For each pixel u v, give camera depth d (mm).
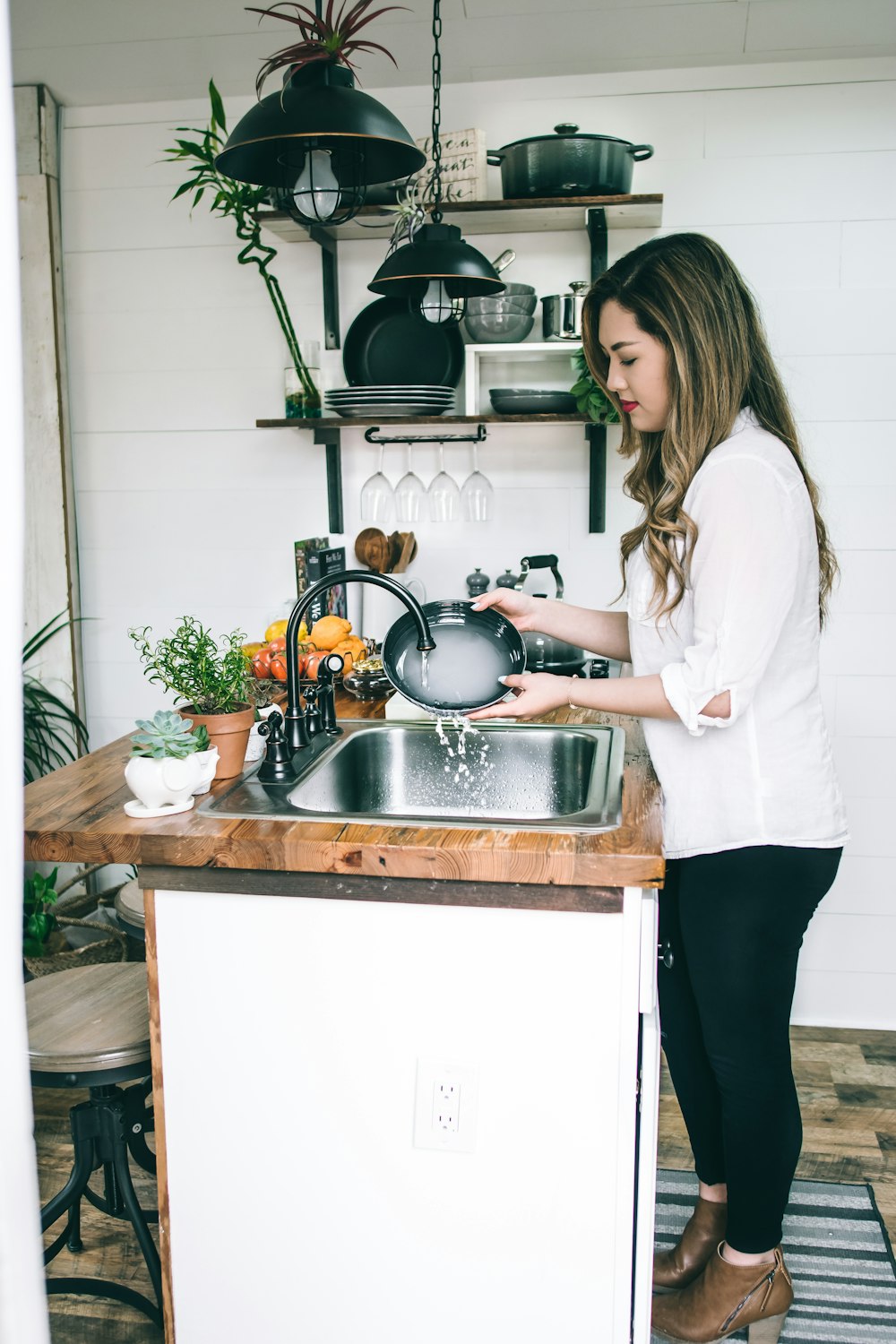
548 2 2477
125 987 1812
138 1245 2033
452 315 2262
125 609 3125
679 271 1530
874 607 2756
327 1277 1557
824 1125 2414
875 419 2699
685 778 1622
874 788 2811
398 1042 1474
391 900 1435
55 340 2951
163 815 1550
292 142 1760
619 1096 1441
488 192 2748
